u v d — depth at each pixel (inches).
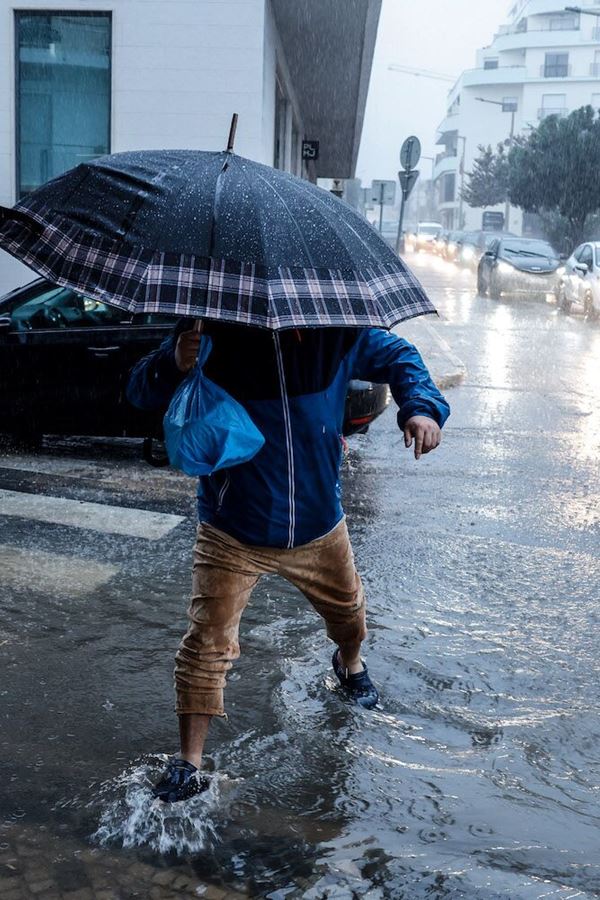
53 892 108.7
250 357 120.9
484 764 140.1
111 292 106.7
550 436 389.4
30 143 488.4
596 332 783.7
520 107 3656.5
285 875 113.3
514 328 799.7
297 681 163.3
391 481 309.1
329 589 138.3
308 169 1267.2
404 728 149.8
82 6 469.7
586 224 1657.2
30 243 113.2
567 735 148.9
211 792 128.6
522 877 114.7
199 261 108.1
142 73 472.1
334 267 112.7
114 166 117.9
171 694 158.9
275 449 122.9
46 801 126.3
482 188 2881.4
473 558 232.2
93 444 352.2
